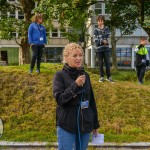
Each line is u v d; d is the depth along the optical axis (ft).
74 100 13.41
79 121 13.46
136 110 28.99
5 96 30.32
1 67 36.42
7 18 79.61
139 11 67.51
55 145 24.27
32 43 32.91
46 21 58.59
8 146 24.27
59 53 176.96
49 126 26.76
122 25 81.66
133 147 24.25
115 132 26.14
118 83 34.71
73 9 59.26
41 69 35.86
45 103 29.40
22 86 31.50
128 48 159.74
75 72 13.80
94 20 143.33
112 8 73.92
